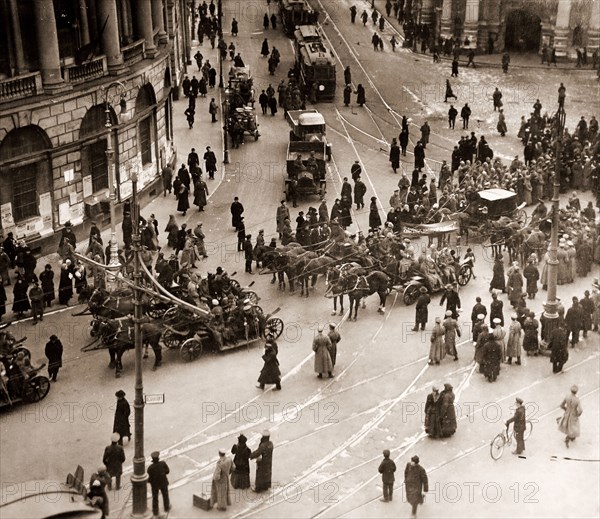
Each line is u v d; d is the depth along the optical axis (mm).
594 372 41469
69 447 35312
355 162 61562
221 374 40594
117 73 55156
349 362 41875
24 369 37750
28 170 50750
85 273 47250
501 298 48062
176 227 53062
